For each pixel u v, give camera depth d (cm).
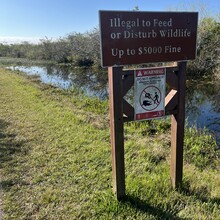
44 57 4138
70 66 3011
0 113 656
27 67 2866
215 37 1515
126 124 584
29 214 262
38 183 320
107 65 238
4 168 359
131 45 245
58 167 361
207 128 621
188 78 1497
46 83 1381
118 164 268
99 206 269
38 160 383
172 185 303
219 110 829
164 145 451
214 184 311
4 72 1920
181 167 299
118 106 254
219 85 1252
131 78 256
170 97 283
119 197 277
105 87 1398
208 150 444
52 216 259
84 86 1433
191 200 280
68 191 301
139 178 322
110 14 230
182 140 293
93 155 396
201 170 364
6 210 267
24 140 465
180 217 251
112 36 235
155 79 267
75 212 263
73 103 831
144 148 423
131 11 238
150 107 272
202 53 1509
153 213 257
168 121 609
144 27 247
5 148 429
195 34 275
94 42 2655
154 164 368
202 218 249
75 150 419
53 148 428
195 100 998
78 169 354
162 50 261
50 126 546
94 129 527
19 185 316
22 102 792
